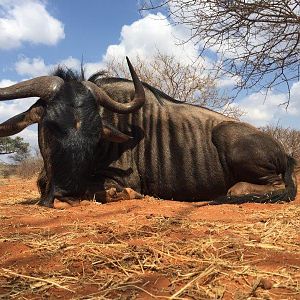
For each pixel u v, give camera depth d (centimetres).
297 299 64
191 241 93
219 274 74
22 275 75
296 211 129
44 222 118
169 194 177
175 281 71
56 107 152
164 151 176
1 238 99
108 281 71
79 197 152
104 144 171
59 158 148
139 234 100
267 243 93
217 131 176
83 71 178
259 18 152
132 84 185
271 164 167
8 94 157
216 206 142
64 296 67
